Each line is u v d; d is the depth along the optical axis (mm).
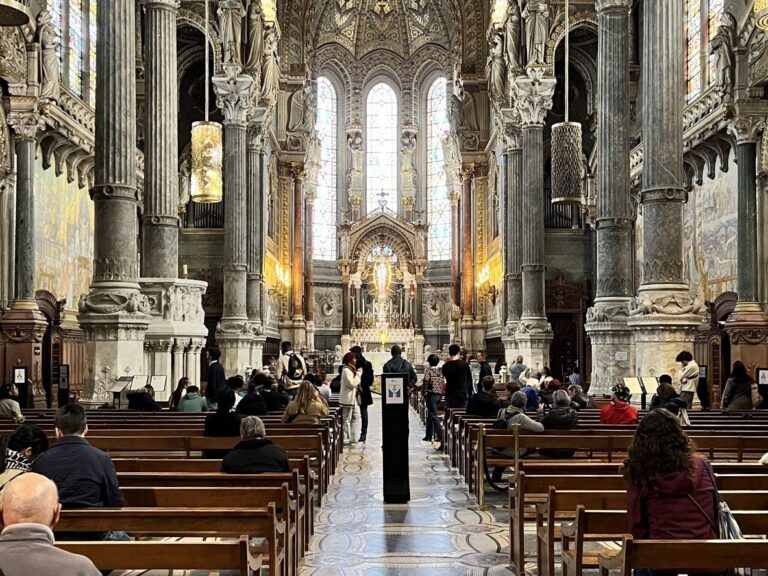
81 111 28703
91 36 31172
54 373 27125
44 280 26516
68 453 6711
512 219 36531
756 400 19062
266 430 12648
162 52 22375
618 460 11992
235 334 31453
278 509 7113
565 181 21953
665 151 18594
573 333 41344
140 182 35125
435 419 21078
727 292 27594
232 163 32219
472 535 10133
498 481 13891
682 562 5031
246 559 4988
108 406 16844
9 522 3756
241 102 32375
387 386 12445
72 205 29375
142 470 8891
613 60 22297
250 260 36156
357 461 17625
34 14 24203
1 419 14055
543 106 33188
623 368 21328
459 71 49250
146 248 22172
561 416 12633
